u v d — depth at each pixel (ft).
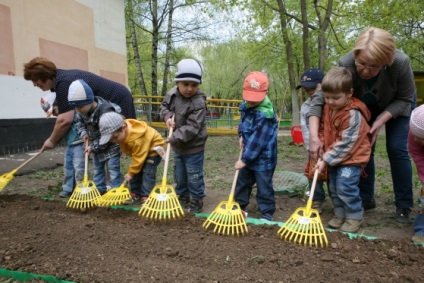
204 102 12.94
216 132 47.88
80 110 13.06
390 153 11.96
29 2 27.68
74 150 15.05
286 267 8.38
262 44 62.23
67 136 15.24
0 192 16.08
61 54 30.83
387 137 12.04
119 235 10.29
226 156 28.45
